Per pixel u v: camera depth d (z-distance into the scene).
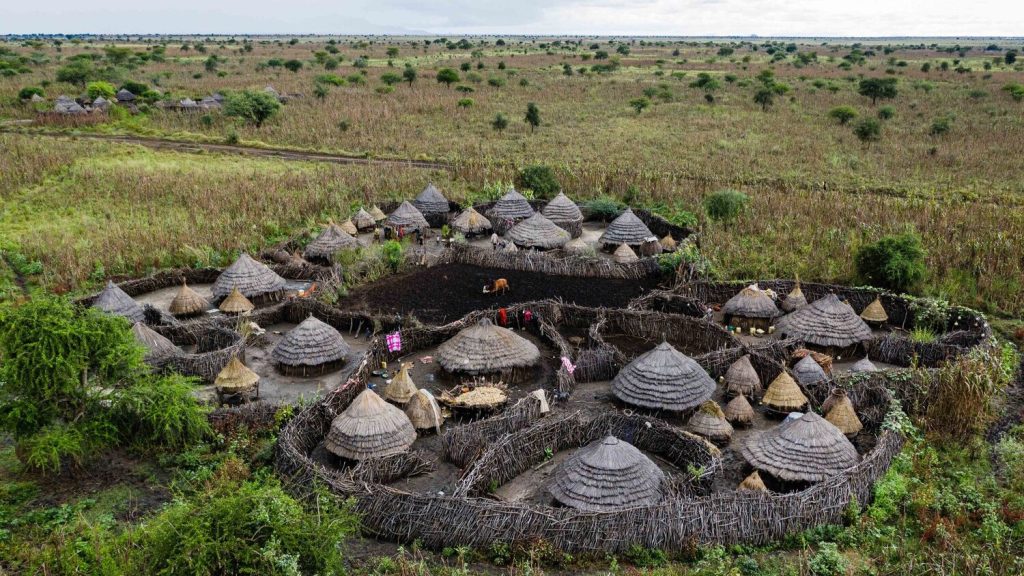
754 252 30.52
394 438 16.34
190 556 10.23
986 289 26.53
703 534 13.60
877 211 34.81
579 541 13.46
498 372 20.25
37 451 14.77
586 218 38.47
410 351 22.52
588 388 20.36
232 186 40.88
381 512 13.96
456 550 13.51
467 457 16.45
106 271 28.88
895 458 16.05
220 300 26.38
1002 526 13.99
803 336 22.28
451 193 41.56
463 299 26.98
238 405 18.94
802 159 50.28
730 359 20.69
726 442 17.48
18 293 26.38
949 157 49.12
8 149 48.44
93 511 14.65
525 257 30.12
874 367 20.62
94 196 39.50
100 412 16.25
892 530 14.01
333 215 36.38
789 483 15.60
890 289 27.02
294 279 28.80
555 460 17.02
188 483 15.59
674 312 25.33
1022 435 17.62
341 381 20.69
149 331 20.30
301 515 11.45
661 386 18.33
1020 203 38.28
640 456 15.05
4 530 13.81
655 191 40.59
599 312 24.00
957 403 17.31
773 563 13.31
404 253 31.19
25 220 35.59
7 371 15.03
